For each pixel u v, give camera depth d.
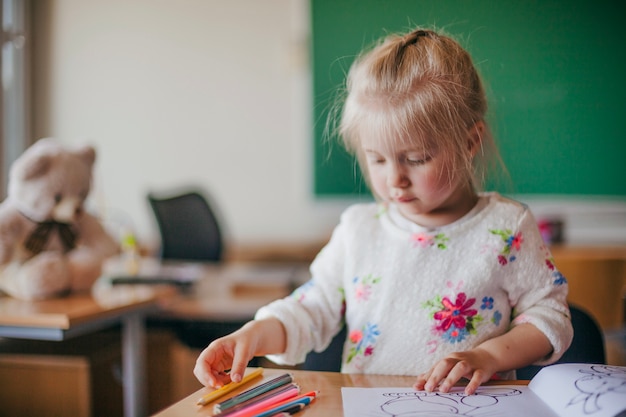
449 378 0.60
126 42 3.12
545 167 2.78
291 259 2.99
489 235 0.78
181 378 1.96
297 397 0.57
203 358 0.63
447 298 0.76
